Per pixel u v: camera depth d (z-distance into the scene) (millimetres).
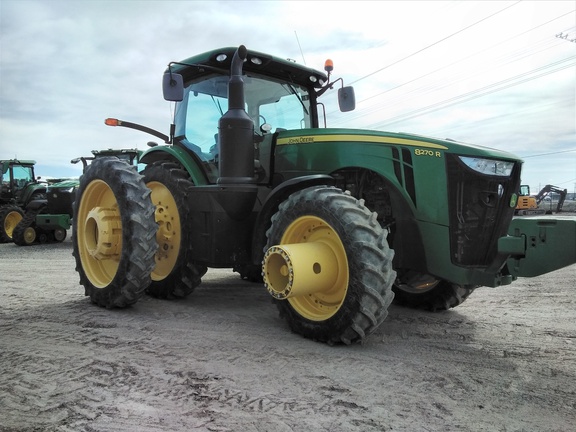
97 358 3037
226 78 4609
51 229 13281
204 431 2111
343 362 2977
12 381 2666
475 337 3568
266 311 4359
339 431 2117
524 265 2855
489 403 2428
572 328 3811
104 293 4363
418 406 2377
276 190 3725
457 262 3402
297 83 4988
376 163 3682
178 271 4652
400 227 3611
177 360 3002
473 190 3420
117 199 4254
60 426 2156
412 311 4422
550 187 26859
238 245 4180
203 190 4270
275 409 2324
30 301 4832
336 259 3336
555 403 2436
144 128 6102
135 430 2119
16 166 15164
